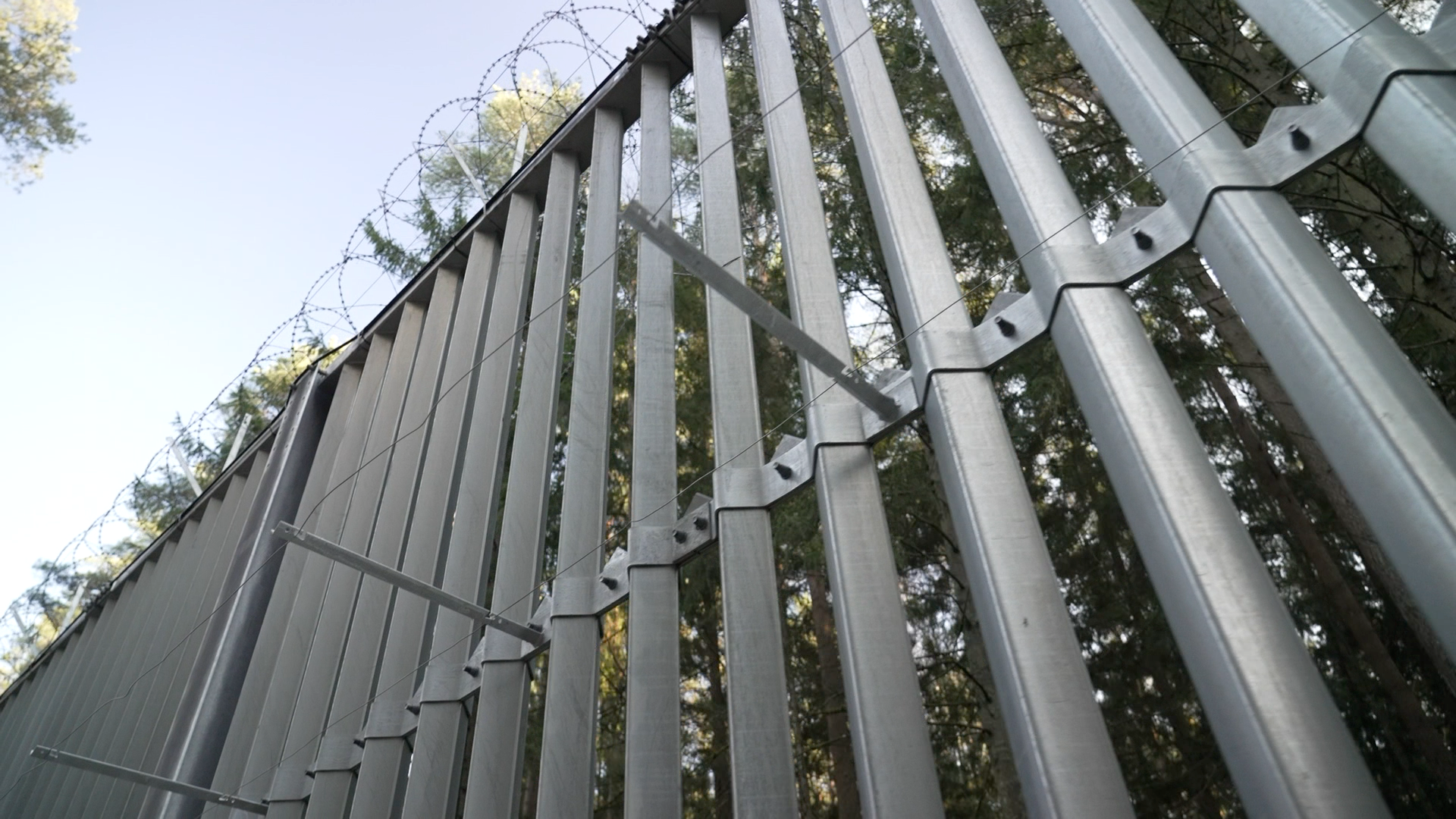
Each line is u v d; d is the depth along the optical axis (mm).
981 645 6043
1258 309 2395
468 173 8656
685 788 7262
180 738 7918
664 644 3936
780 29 5785
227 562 10047
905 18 7711
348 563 4281
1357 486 2047
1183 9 6676
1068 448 6891
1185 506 2291
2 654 17953
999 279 7219
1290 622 2078
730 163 5430
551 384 6074
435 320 8375
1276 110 2672
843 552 3174
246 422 12688
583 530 4855
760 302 3055
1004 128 3566
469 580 5789
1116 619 6273
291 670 7348
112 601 13836
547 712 4223
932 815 2605
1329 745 1897
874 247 7715
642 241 5602
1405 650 6395
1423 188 2158
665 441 4688
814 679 7270
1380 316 6082
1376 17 2463
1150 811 5750
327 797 5898
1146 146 2990
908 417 3348
